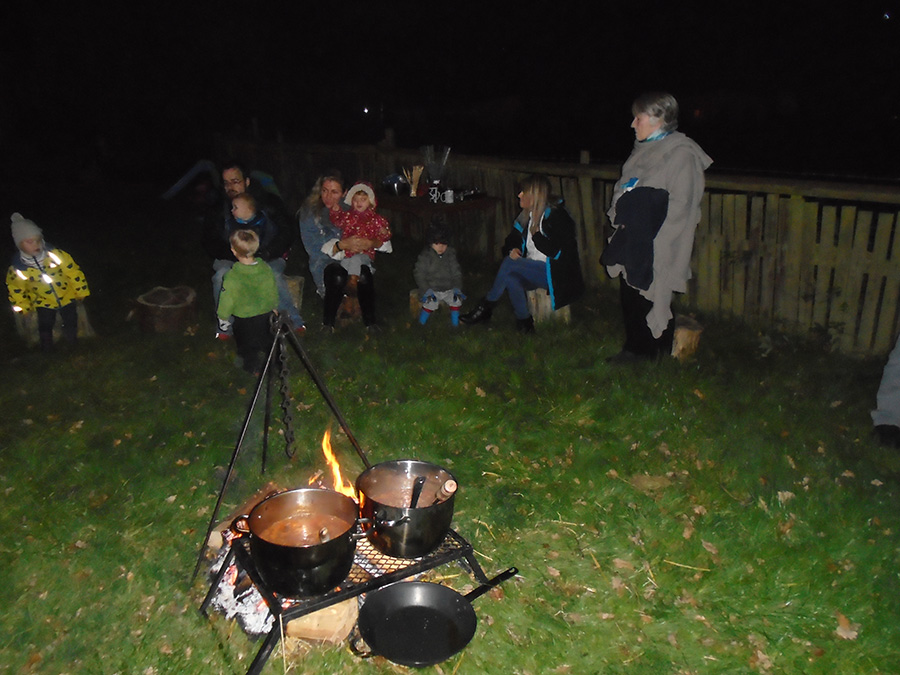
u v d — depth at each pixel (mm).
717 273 6586
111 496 3975
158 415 4883
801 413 4863
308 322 6559
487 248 8562
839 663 2967
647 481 4145
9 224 11203
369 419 4750
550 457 4391
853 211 5633
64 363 5730
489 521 3793
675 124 5117
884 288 5594
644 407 4848
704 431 4633
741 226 6320
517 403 4992
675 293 6898
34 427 4730
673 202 5012
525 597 3295
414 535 2816
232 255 6090
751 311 6434
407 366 5562
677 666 2967
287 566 2602
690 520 3807
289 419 3549
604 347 5844
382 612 2934
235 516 3652
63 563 3438
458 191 7574
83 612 3148
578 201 7492
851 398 5109
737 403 4988
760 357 5746
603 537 3670
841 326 5867
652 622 3158
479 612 3197
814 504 3861
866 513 3818
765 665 2971
